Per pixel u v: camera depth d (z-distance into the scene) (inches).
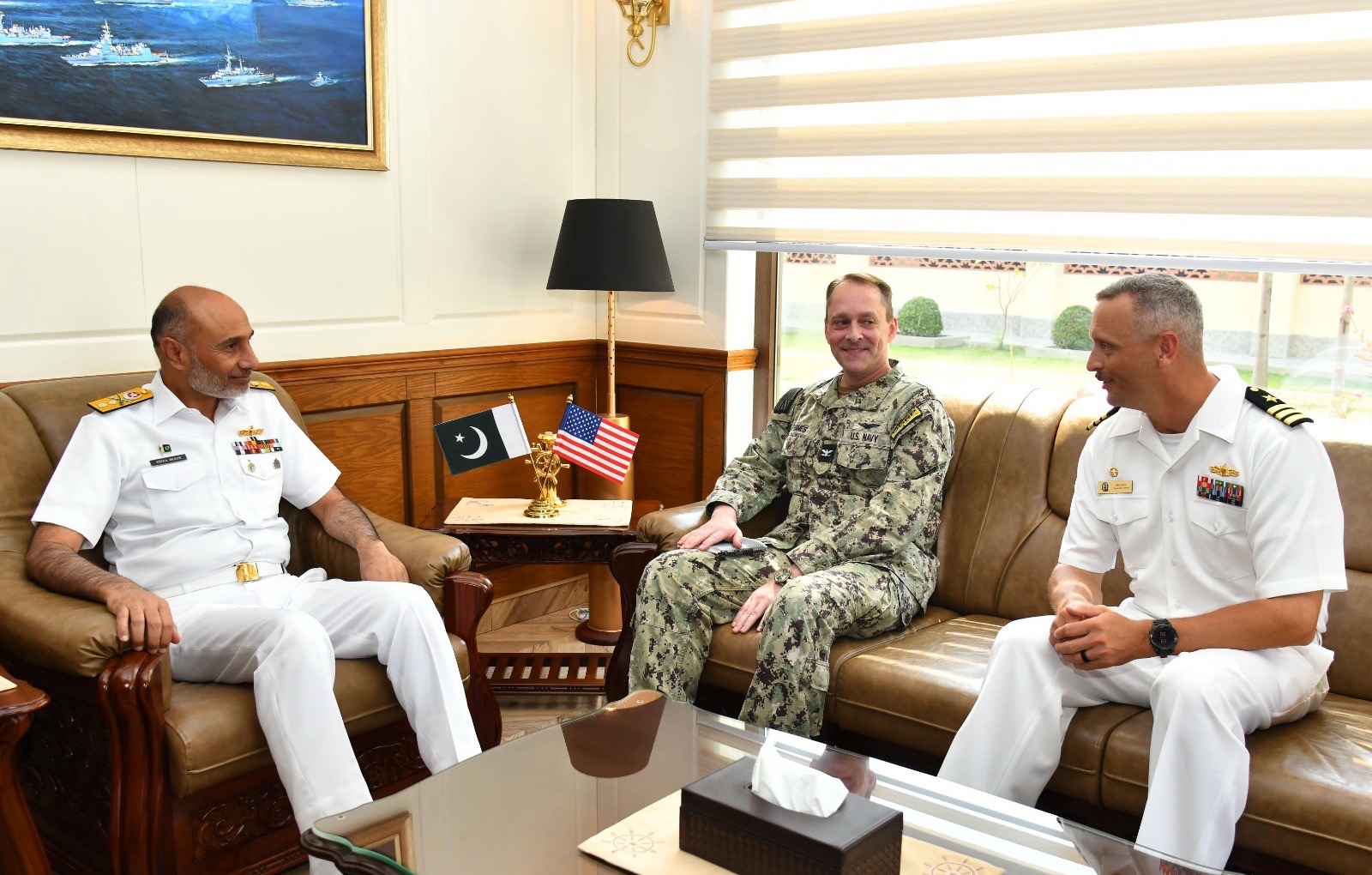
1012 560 100.3
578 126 143.6
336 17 115.8
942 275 124.8
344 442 122.6
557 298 144.4
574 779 66.1
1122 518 83.2
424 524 113.9
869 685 86.3
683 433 142.3
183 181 107.6
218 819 78.5
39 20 96.0
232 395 92.5
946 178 116.5
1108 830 76.1
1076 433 99.6
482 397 136.5
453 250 131.3
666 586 96.3
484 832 59.4
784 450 108.6
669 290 129.6
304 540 102.8
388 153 123.3
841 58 122.6
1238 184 100.0
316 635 80.2
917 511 97.3
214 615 83.8
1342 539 73.6
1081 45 106.6
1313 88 95.4
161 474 90.7
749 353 138.2
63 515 85.1
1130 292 77.9
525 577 143.8
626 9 137.9
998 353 122.0
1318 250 97.4
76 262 101.3
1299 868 68.0
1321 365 104.3
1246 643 73.1
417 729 84.8
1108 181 106.7
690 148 135.7
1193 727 68.7
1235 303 108.4
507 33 133.3
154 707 73.5
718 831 55.7
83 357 102.7
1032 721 76.5
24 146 96.0
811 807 54.5
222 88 108.6
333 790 76.2
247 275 113.5
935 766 85.8
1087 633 74.2
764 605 94.9
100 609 76.6
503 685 119.0
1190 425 79.0
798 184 127.2
